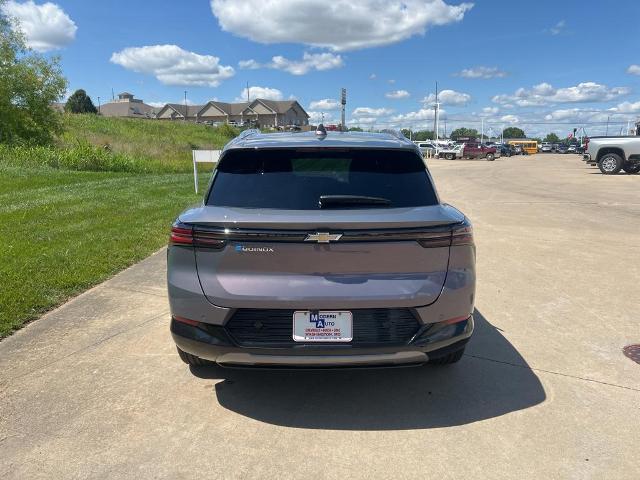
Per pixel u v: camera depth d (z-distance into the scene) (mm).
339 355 3031
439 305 3100
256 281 3021
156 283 6039
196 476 2736
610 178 22281
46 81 31312
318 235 2934
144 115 135500
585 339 4523
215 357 3139
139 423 3217
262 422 3256
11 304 5008
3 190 13680
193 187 15688
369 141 3605
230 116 126500
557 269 6812
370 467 2814
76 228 8773
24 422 3203
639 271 6703
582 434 3107
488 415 3334
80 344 4344
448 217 3156
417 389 3682
